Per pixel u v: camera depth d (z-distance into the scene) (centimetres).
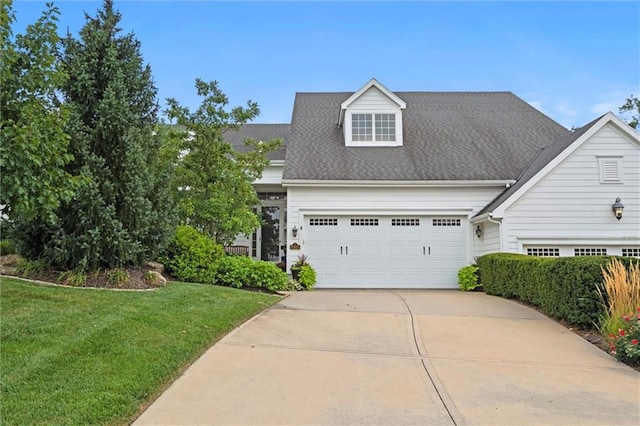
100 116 796
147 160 905
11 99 575
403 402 394
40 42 608
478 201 1324
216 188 1136
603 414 377
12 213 653
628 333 541
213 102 1141
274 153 1667
